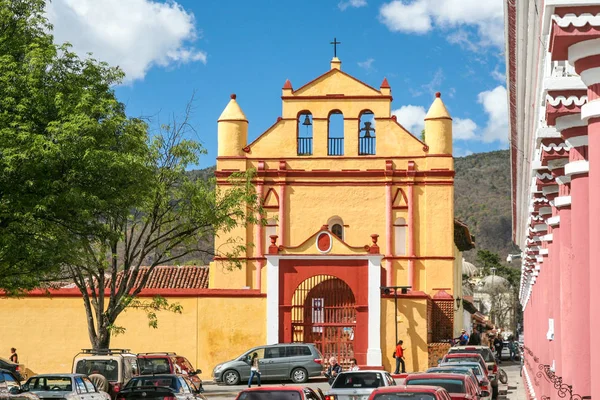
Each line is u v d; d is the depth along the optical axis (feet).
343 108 166.09
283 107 166.71
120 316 141.90
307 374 132.05
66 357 140.36
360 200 164.45
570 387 47.65
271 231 164.66
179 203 117.50
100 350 99.04
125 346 141.38
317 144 165.58
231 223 120.67
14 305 141.79
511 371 180.04
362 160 164.76
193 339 141.59
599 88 34.12
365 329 140.05
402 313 141.38
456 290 184.65
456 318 181.47
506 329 355.97
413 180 163.53
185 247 123.54
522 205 107.34
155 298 124.88
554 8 32.99
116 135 83.92
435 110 164.45
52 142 71.97
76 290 141.38
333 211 164.25
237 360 133.80
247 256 163.53
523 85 59.57
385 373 77.66
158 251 125.18
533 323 116.67
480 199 630.33
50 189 73.05
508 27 52.95
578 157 42.32
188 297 142.31
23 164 71.41
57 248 75.87
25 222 74.23
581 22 32.81
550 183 57.11
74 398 74.90
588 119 34.63
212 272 163.94
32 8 80.89
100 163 74.18
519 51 53.78
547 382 71.41
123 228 114.21
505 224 592.60
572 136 41.73
